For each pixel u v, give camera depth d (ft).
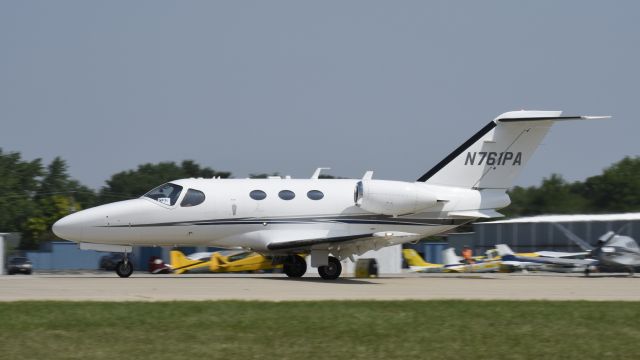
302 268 367.86
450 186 370.32
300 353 161.68
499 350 167.32
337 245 342.03
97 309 209.97
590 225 573.33
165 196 351.67
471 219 370.53
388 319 200.54
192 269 483.10
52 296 251.39
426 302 235.40
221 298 247.70
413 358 159.53
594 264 449.06
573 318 207.00
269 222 355.36
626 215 594.65
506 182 372.79
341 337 177.17
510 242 618.85
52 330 180.86
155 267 487.20
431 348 168.14
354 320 197.98
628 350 168.86
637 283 348.18
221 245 359.25
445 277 399.65
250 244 357.00
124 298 245.24
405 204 357.00
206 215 351.25
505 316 208.85
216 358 156.66
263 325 189.37
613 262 443.73
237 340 172.55
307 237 356.79
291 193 359.05
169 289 279.69
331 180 369.50
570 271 520.01
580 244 519.19
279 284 311.88
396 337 178.19
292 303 226.58
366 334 180.65
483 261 545.44
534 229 601.62
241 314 204.33
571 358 161.48
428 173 370.12
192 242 355.77
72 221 344.28
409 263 557.33
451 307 224.33
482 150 371.15
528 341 176.65
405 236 326.65
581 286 325.62
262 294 264.11
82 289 277.03
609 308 227.20
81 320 192.75
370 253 518.37
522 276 426.10
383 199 355.15
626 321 203.31
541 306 230.27
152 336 175.52
